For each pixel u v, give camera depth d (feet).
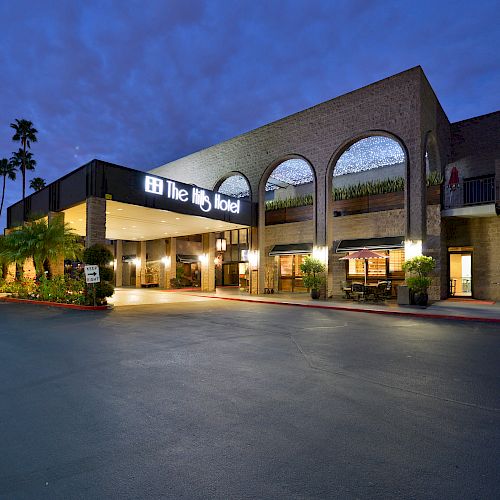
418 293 52.54
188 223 76.48
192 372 19.26
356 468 10.02
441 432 12.30
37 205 70.38
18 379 18.11
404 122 59.77
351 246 65.82
